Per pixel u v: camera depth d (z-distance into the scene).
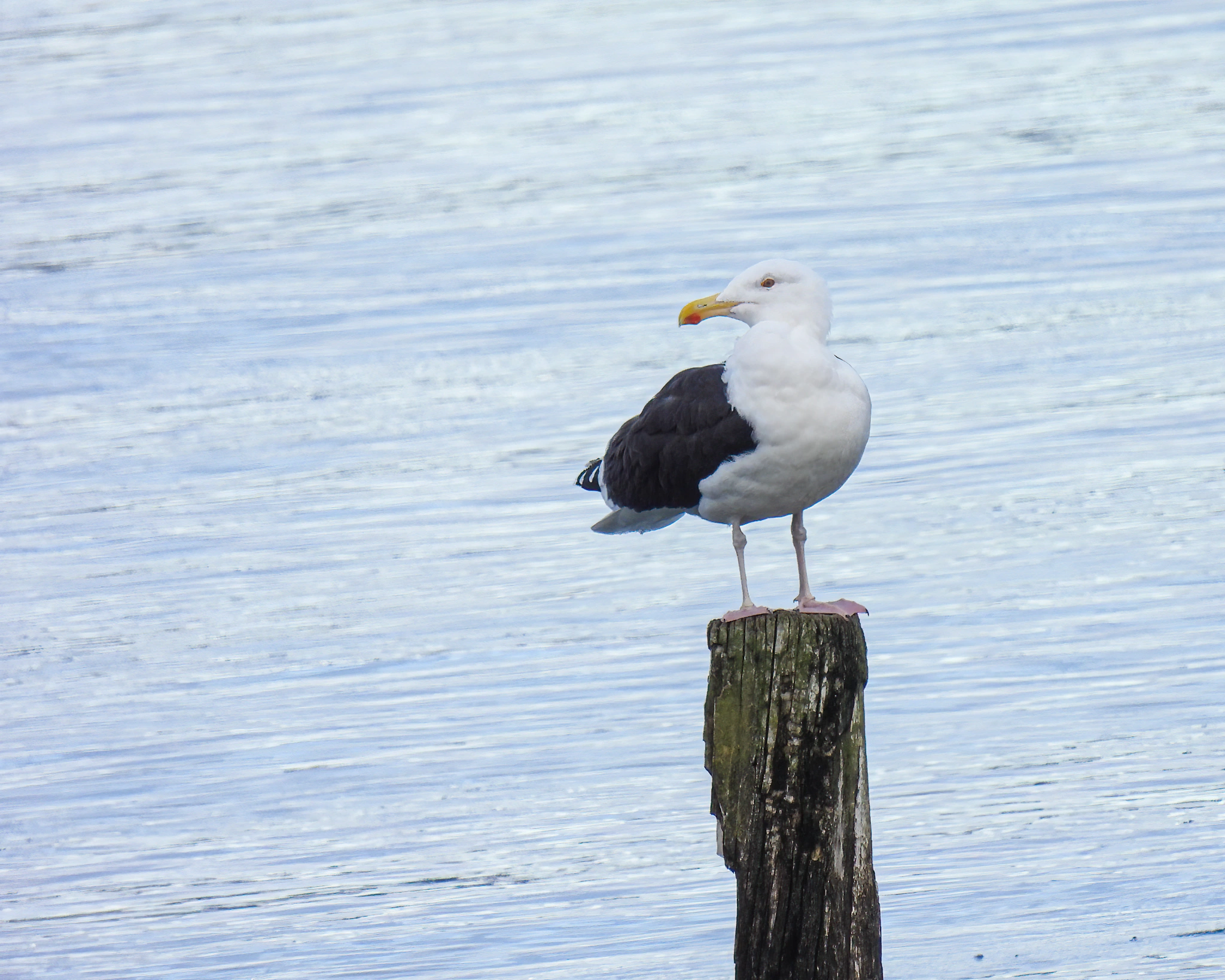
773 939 7.71
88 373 22.42
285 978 10.88
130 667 15.29
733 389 8.35
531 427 19.88
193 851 12.41
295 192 29.02
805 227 25.64
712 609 15.66
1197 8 35.69
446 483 18.64
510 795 12.83
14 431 20.77
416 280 24.73
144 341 23.28
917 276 23.61
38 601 16.64
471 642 15.29
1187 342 20.98
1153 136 28.44
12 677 15.18
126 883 12.08
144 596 16.64
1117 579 15.69
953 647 14.67
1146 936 10.76
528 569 16.67
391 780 13.14
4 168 31.31
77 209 28.98
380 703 14.34
